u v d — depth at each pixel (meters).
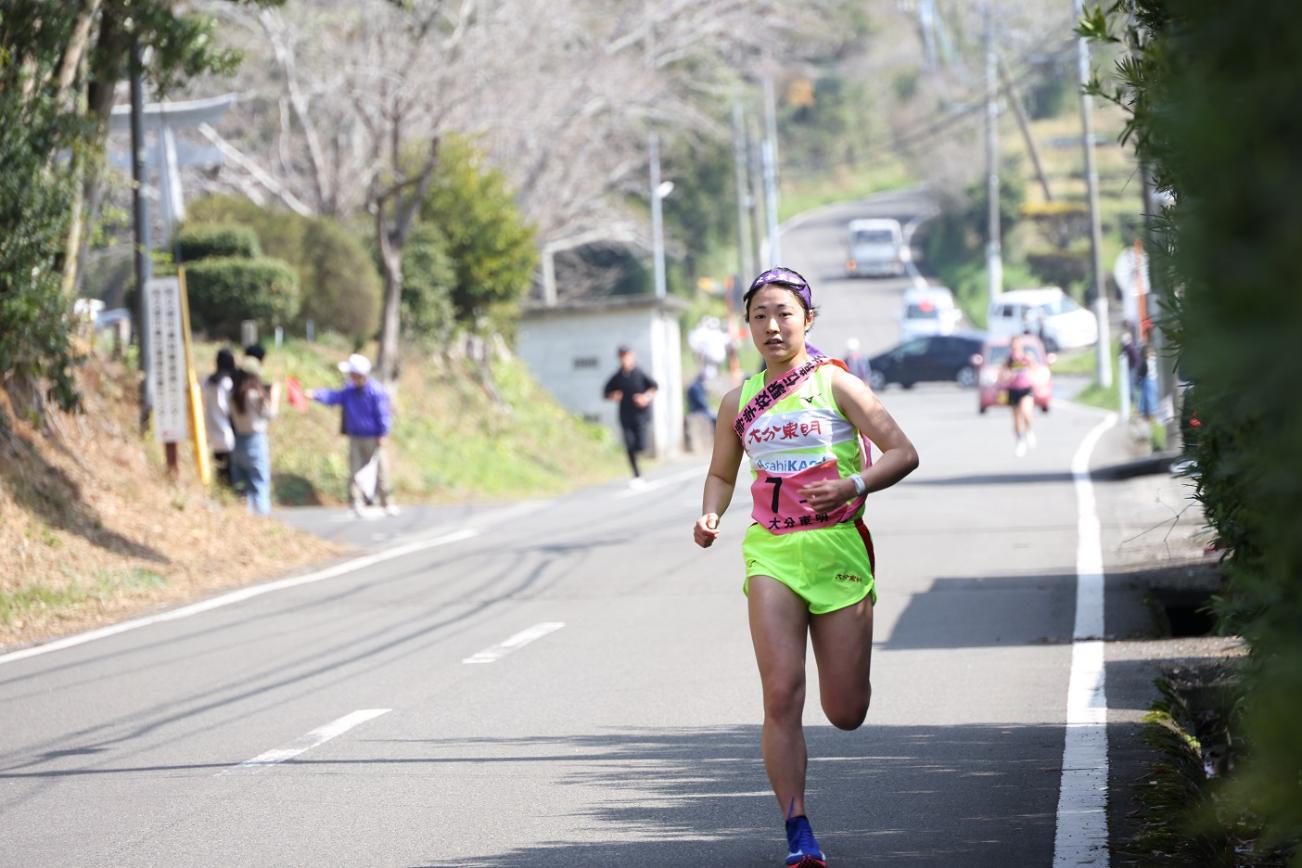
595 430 113.81
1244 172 6.01
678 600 42.38
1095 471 77.06
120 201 103.69
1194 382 9.59
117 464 54.19
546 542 58.06
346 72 96.94
